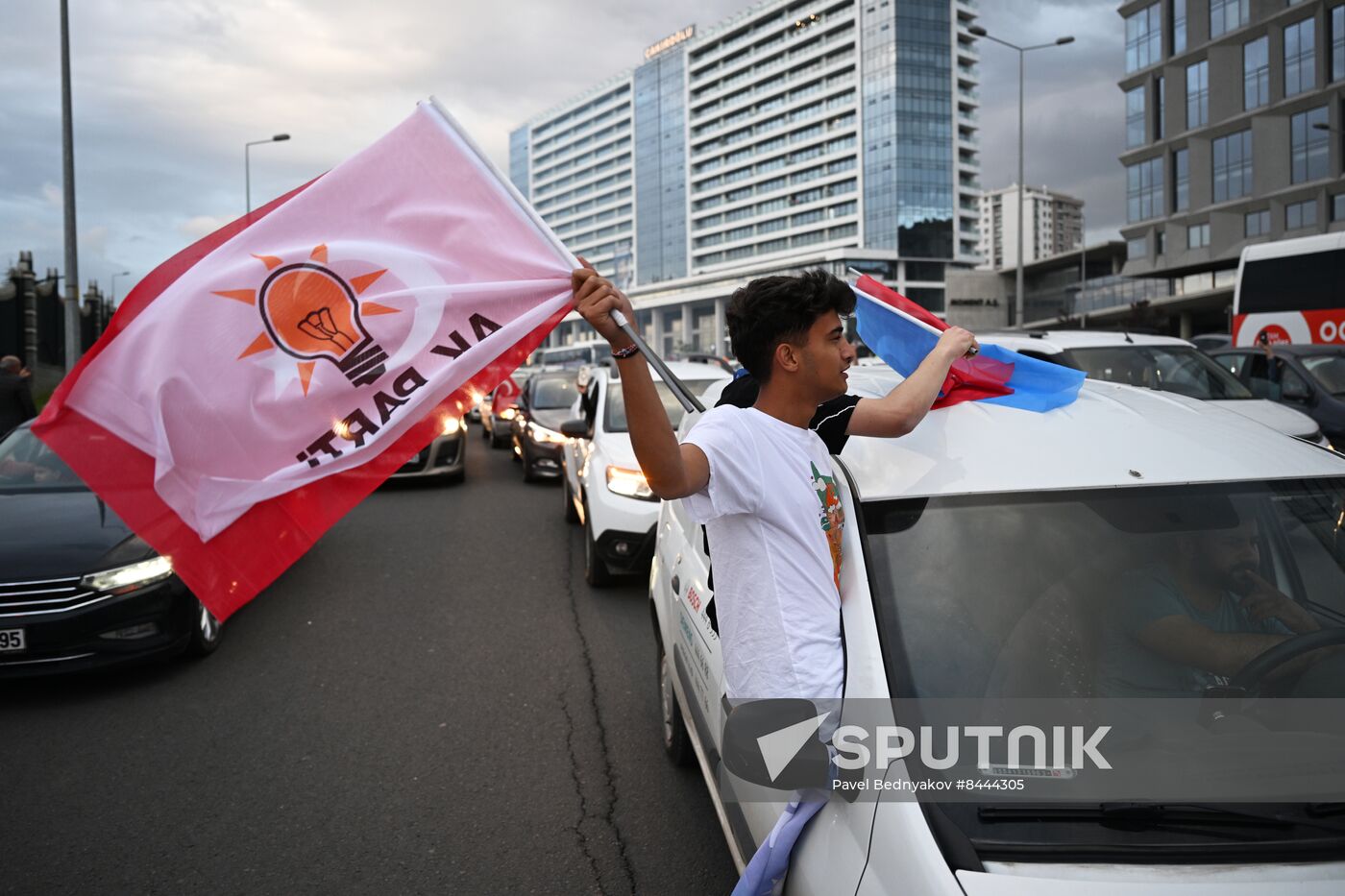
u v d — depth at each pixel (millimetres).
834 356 1921
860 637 2068
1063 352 8742
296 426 2156
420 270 2238
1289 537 2311
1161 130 57781
